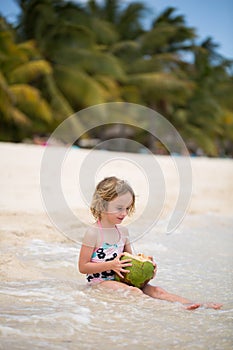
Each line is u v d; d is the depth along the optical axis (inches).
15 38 1044.5
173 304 128.1
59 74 1006.4
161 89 1193.4
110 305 125.0
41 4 1023.0
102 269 145.3
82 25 1118.4
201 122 1414.9
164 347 98.9
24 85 902.4
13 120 914.7
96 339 101.9
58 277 151.8
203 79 1471.5
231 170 559.8
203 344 101.0
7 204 253.3
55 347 96.7
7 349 94.1
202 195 353.4
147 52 1315.2
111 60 1068.5
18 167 390.3
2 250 171.3
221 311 123.3
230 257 183.9
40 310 117.7
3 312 114.9
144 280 141.7
